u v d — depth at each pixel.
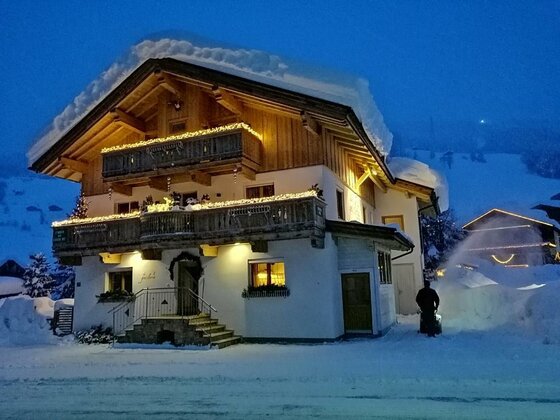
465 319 16.80
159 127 18.06
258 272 15.98
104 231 17.41
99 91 19.11
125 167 17.47
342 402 6.77
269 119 16.70
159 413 6.59
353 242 15.62
